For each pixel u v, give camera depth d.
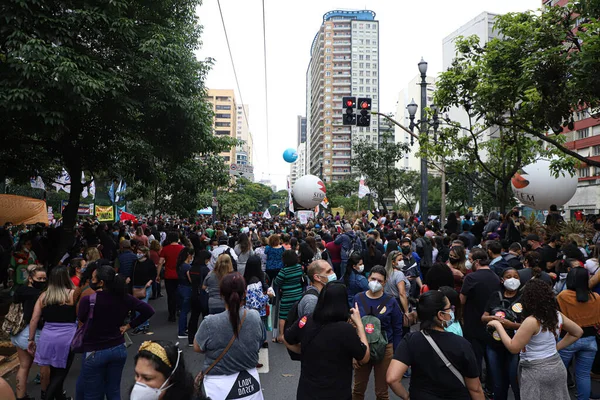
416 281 8.16
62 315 5.22
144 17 11.66
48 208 26.92
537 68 9.16
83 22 9.53
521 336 4.02
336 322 3.47
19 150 12.01
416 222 18.16
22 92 8.14
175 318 10.28
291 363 7.21
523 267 7.11
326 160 137.00
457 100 12.01
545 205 10.81
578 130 41.91
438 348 3.21
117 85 9.42
